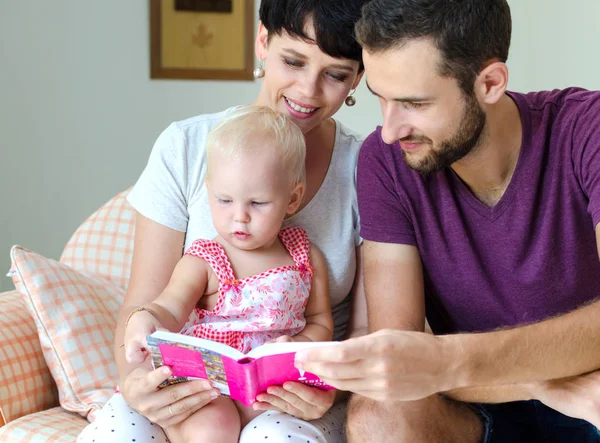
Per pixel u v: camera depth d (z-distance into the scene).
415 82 1.35
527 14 3.38
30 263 1.86
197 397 1.42
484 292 1.57
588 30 3.39
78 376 1.80
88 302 1.91
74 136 3.16
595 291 1.56
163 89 3.19
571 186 1.49
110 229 2.15
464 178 1.55
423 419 1.45
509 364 1.29
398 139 1.44
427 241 1.59
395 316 1.57
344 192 1.75
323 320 1.67
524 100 1.54
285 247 1.68
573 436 1.60
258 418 1.47
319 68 1.58
